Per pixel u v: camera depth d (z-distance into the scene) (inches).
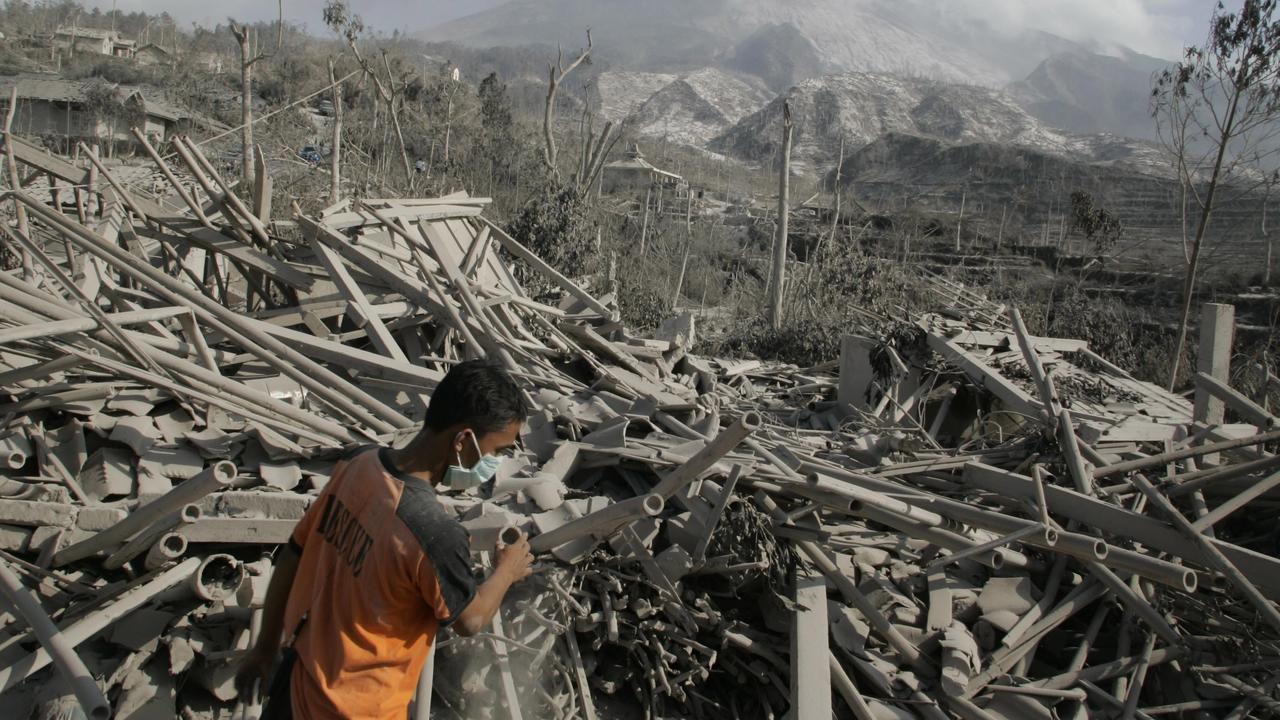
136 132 281.7
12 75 1775.3
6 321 184.4
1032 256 1478.8
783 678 172.7
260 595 147.1
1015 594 198.8
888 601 186.5
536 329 292.8
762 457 194.1
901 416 332.5
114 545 145.5
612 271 740.0
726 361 445.7
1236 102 631.2
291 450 175.3
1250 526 237.9
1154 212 2006.6
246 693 141.8
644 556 169.0
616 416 213.6
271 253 287.6
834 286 773.3
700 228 1444.4
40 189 408.5
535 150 1473.9
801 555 183.3
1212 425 280.8
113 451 170.4
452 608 90.4
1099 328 724.0
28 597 121.7
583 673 162.9
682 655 170.6
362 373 232.2
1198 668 191.6
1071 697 179.8
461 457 96.3
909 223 1469.0
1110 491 227.6
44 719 125.6
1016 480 218.5
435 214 307.1
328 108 1827.0
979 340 368.5
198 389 183.9
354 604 90.4
